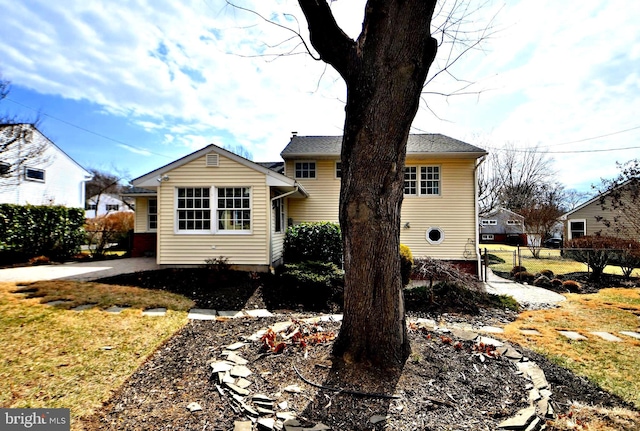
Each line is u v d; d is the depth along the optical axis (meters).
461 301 7.26
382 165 3.18
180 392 2.99
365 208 3.22
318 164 11.46
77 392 3.00
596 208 18.19
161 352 3.98
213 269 8.06
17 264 10.36
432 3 3.10
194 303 6.43
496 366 3.61
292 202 11.46
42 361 3.58
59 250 11.86
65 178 16.94
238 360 3.53
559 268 13.32
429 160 10.92
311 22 3.24
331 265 7.83
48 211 11.73
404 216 10.94
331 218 11.35
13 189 13.96
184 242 8.58
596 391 3.53
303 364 3.35
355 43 3.38
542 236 23.17
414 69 3.10
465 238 10.78
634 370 4.04
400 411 2.63
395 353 3.28
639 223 12.73
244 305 6.57
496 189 30.50
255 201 8.63
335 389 2.90
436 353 3.72
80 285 6.93
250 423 2.48
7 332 4.33
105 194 31.94
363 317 3.29
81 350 3.92
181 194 8.71
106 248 15.62
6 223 10.55
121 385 3.15
